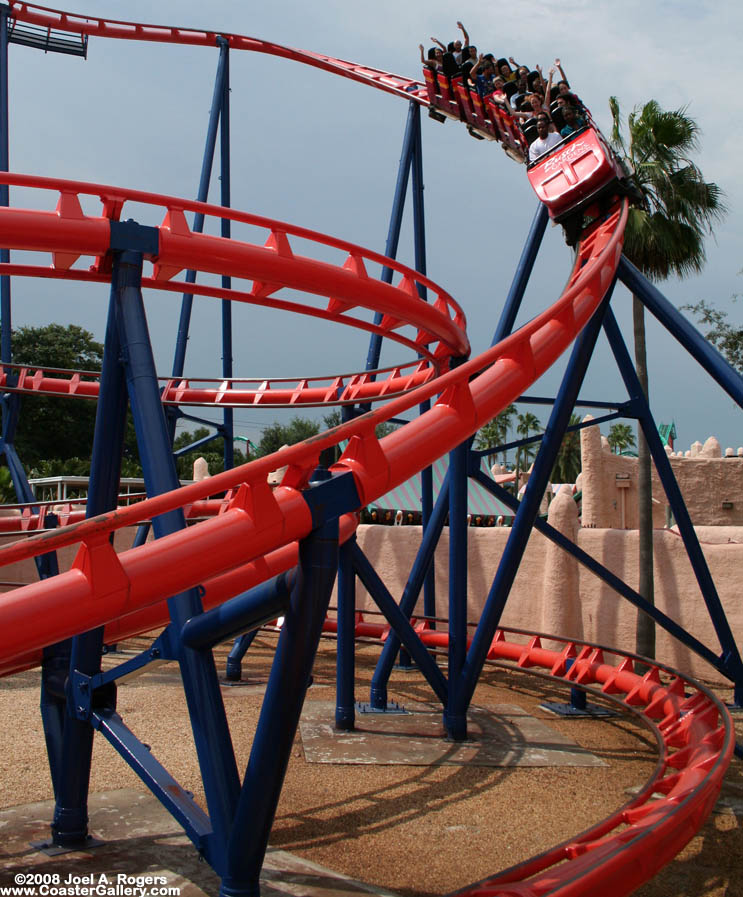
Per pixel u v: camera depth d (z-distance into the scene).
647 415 11.15
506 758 8.59
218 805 4.40
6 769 7.52
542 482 9.32
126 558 3.96
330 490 4.35
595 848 4.12
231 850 4.21
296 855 5.87
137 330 6.09
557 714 10.95
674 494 11.05
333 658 14.91
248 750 8.53
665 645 14.09
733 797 7.74
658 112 15.64
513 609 15.66
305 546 4.23
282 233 7.88
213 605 5.75
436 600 16.70
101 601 3.83
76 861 5.30
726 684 13.24
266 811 4.16
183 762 7.93
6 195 14.26
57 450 45.88
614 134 15.92
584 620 14.87
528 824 6.68
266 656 14.80
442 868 5.76
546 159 11.88
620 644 14.36
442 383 5.23
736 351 27.06
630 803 4.98
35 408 44.38
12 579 18.64
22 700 10.52
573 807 7.12
